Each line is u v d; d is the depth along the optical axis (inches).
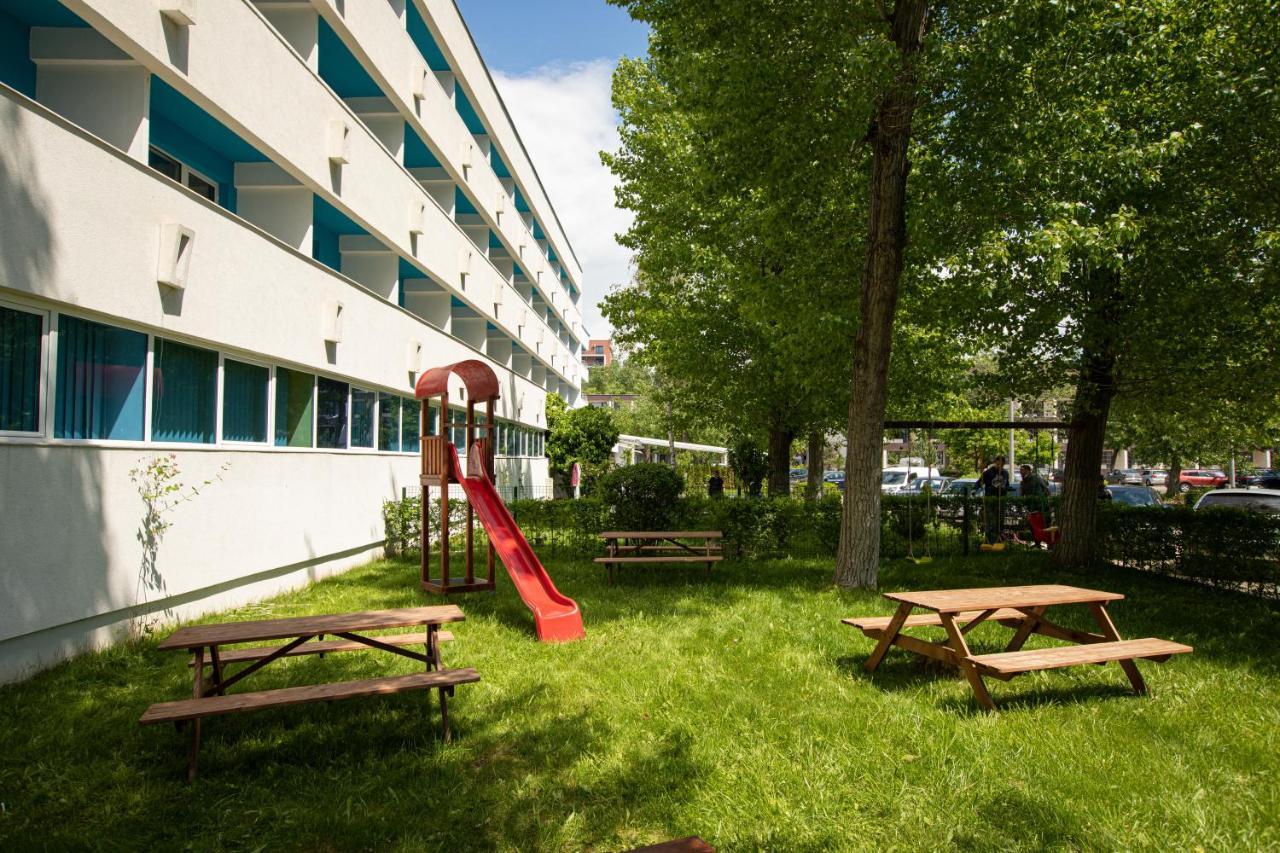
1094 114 392.2
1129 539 482.9
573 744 187.9
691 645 285.9
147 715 159.9
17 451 231.0
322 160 464.1
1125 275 426.0
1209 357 437.7
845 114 389.1
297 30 462.3
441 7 717.9
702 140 465.4
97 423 273.4
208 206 333.7
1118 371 465.7
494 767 175.3
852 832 146.2
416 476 644.7
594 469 1353.3
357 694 176.7
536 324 1293.1
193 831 147.7
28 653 238.8
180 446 318.7
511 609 357.7
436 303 765.3
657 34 459.8
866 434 415.5
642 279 895.7
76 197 251.9
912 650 241.1
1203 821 148.5
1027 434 1398.9
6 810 153.7
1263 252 377.1
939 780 166.9
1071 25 382.6
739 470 1096.2
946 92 413.4
